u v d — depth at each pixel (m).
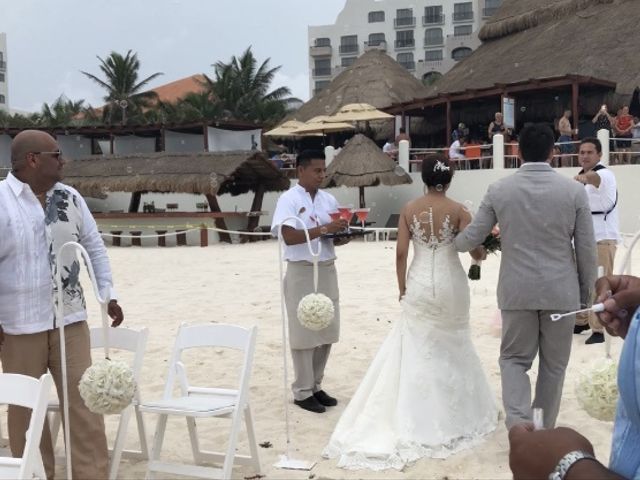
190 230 22.03
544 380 4.73
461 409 4.99
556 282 4.50
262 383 6.67
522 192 4.57
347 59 92.94
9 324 4.11
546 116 27.16
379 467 4.57
